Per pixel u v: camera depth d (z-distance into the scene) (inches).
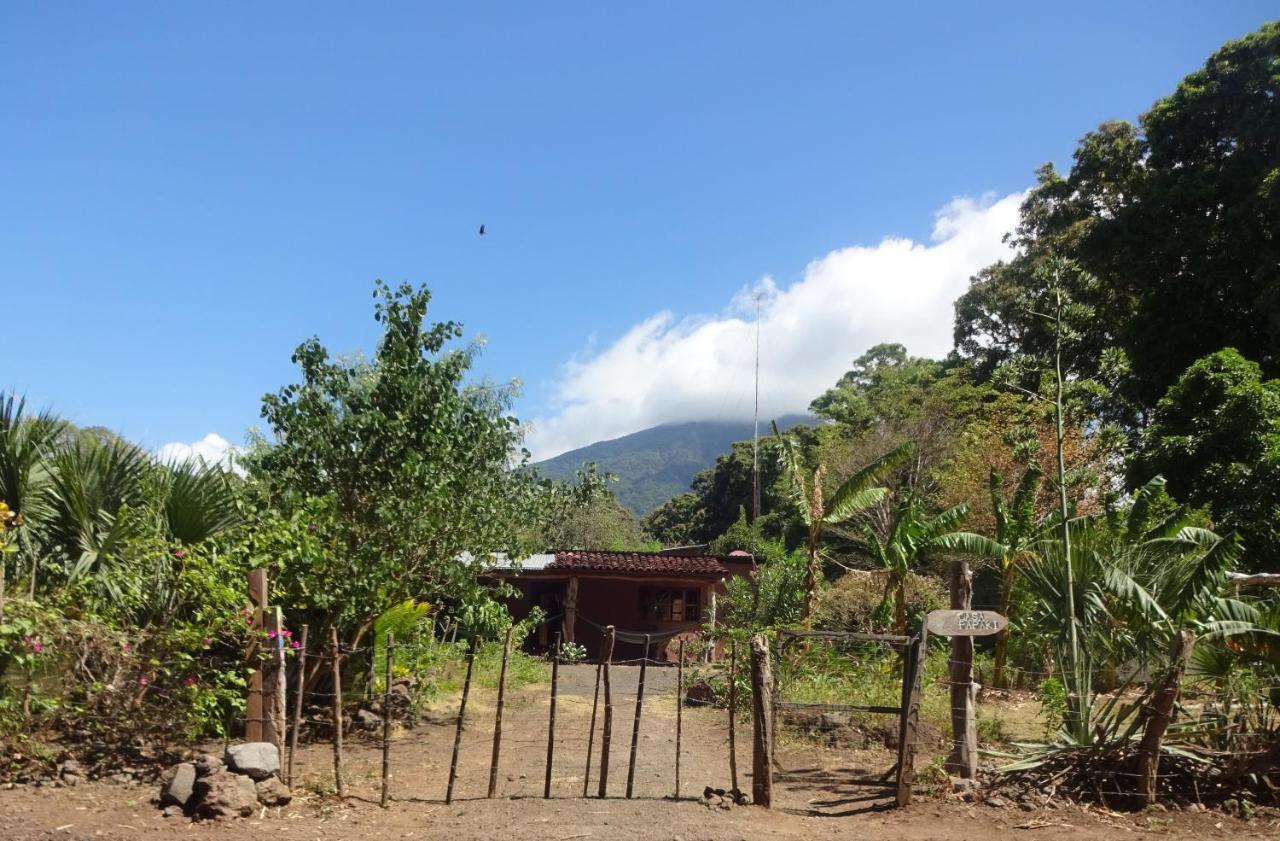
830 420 1777.8
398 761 361.1
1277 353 886.4
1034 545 474.6
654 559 979.3
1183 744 311.4
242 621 300.4
